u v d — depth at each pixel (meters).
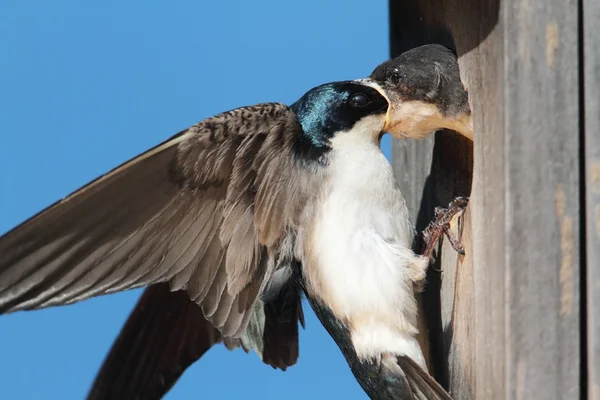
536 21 3.29
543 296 3.28
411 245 3.36
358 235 3.35
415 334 3.35
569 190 3.29
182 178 3.30
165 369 3.37
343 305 3.35
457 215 3.38
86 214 3.29
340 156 3.35
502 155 3.29
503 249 3.29
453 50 3.39
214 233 3.32
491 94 3.31
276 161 3.33
